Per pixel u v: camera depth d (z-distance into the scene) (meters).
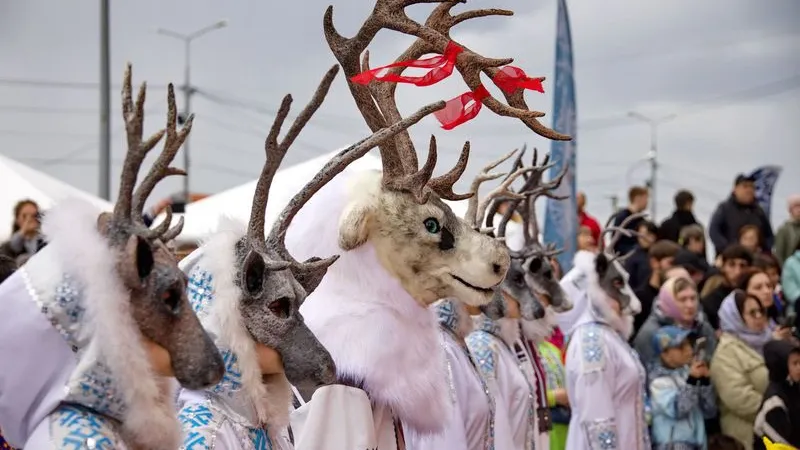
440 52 3.38
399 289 3.54
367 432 3.40
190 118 2.33
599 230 10.06
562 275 8.17
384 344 3.46
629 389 6.35
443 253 3.54
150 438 2.22
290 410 2.88
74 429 2.15
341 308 3.49
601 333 6.36
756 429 6.14
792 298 8.86
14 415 2.22
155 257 2.24
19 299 2.18
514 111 3.40
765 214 10.31
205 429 2.64
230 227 2.78
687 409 6.76
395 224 3.51
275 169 2.76
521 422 5.12
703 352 6.83
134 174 2.22
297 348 2.68
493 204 4.68
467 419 4.48
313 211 3.58
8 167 8.98
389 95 3.78
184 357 2.23
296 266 2.80
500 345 5.12
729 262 8.38
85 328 2.16
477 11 3.83
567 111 8.42
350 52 3.59
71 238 2.18
